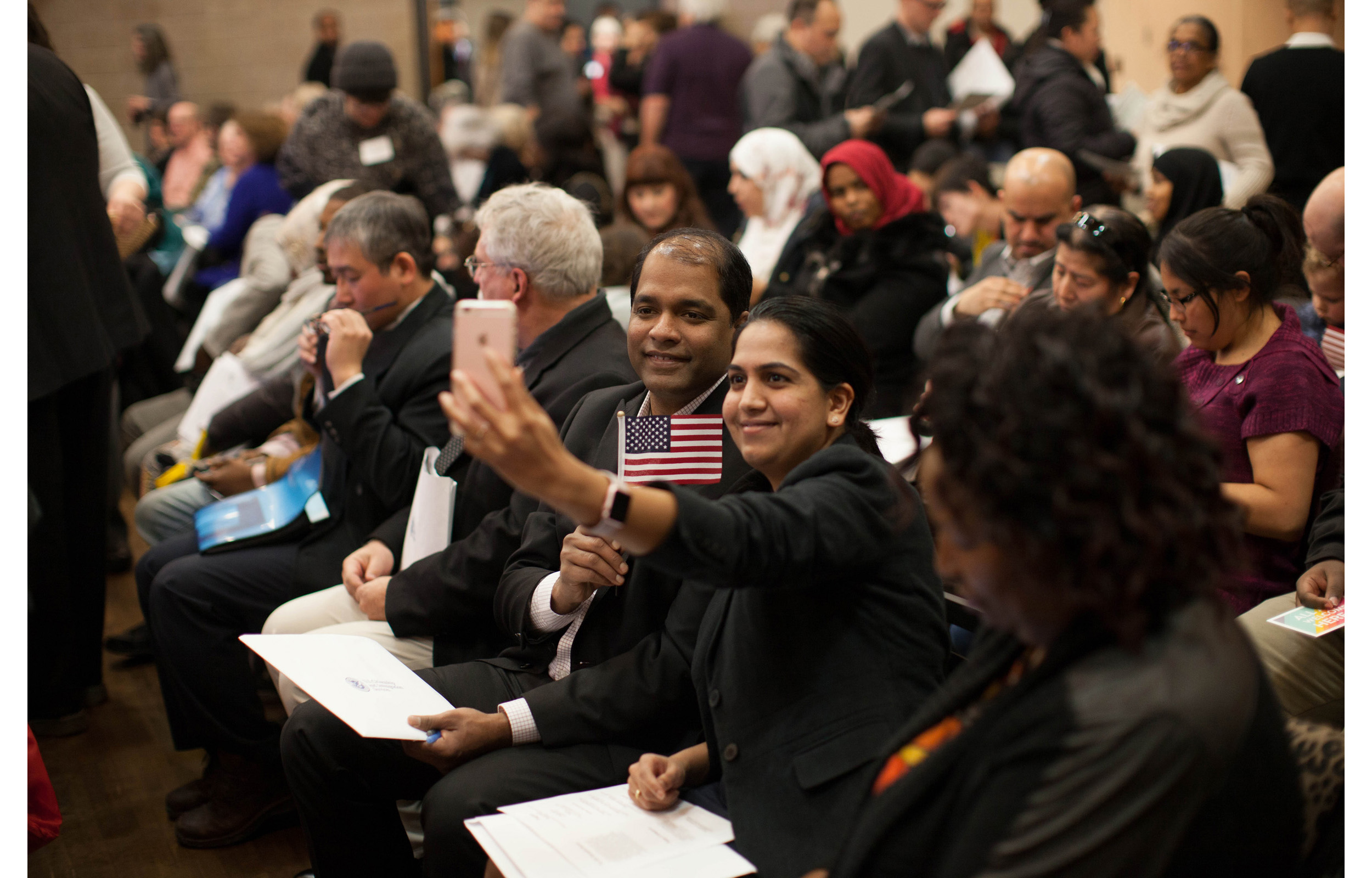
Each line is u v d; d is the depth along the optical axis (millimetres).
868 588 1483
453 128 6113
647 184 4152
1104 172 4160
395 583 2238
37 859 2477
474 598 2174
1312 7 4137
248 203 5188
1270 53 4203
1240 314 2086
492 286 2395
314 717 1929
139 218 3451
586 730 1793
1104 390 930
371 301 2641
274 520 2670
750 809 1478
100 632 3178
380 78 4699
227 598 2586
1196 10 5648
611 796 1653
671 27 8242
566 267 2355
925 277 3504
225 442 3316
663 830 1542
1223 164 4082
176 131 7227
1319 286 2357
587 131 5578
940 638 1540
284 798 2596
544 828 1542
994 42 6883
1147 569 916
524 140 6559
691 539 1236
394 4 9469
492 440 1157
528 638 1992
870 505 1428
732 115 6438
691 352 1875
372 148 4820
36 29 2828
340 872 1994
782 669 1501
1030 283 3066
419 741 1776
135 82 9055
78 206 2771
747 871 1427
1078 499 914
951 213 4230
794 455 1574
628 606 1904
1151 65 6027
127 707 3213
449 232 4926
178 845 2535
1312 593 1856
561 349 2348
